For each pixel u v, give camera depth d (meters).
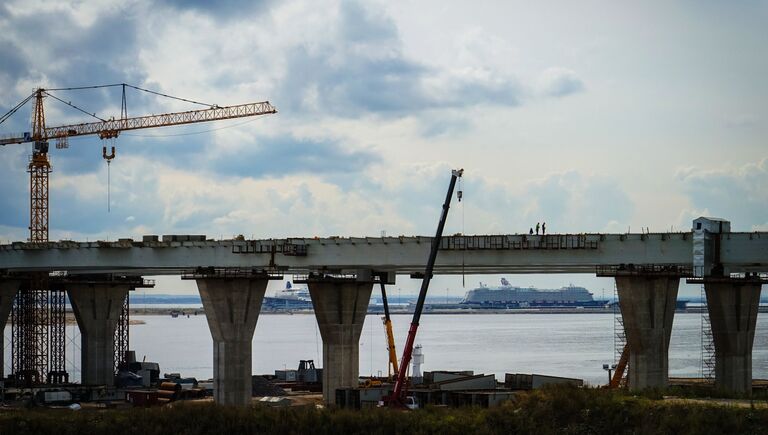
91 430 123.38
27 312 196.25
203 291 150.75
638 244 129.12
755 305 134.50
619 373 151.12
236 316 149.88
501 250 135.62
